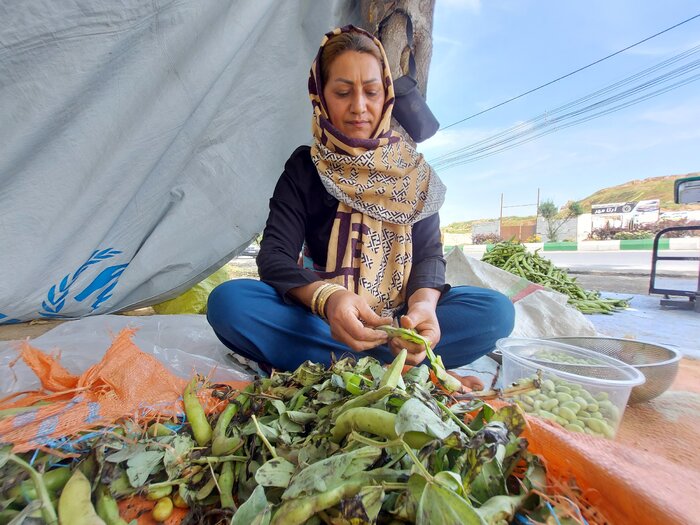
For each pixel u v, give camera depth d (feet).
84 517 1.62
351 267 4.15
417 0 6.59
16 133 4.51
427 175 4.69
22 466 1.83
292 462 2.01
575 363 3.45
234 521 1.58
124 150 5.23
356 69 4.03
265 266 3.84
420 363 3.13
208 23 5.16
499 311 3.93
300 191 4.55
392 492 1.64
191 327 5.22
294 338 3.68
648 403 3.55
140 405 2.42
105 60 4.68
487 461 1.61
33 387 3.01
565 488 1.75
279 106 6.60
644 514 1.55
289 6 6.08
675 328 7.06
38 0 4.15
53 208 5.02
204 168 6.43
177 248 6.56
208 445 2.24
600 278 20.71
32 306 5.43
